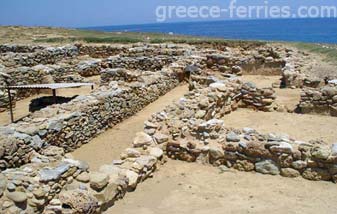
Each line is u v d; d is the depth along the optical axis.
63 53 23.97
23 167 6.70
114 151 10.22
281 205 6.65
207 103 11.41
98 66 21.62
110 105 12.21
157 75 16.02
